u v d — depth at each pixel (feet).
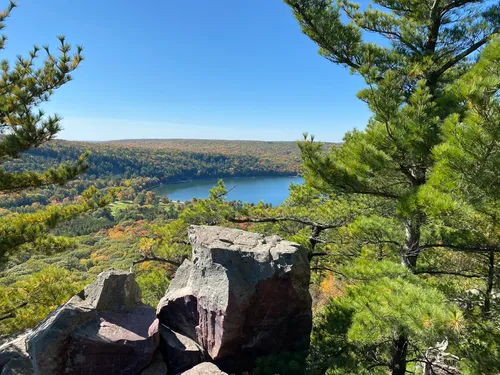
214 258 21.43
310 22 21.88
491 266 20.66
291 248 22.66
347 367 19.08
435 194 14.32
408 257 21.22
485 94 11.93
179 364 20.29
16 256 26.91
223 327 19.79
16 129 23.93
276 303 21.48
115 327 19.75
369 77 16.80
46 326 18.56
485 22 20.33
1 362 19.51
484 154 12.24
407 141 16.78
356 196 26.86
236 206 34.17
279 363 20.24
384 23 23.30
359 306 18.02
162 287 33.55
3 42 26.58
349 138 22.18
